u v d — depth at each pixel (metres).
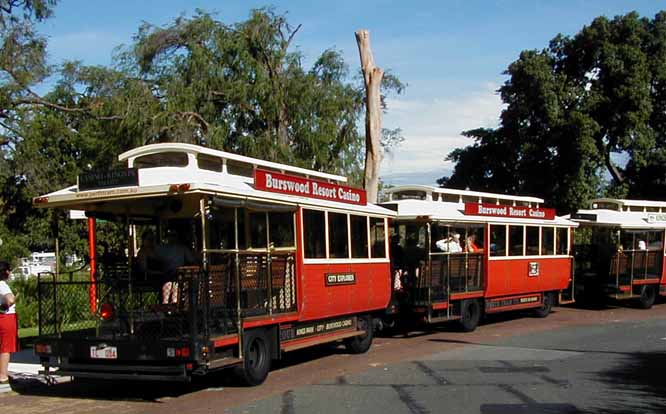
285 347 12.66
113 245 13.59
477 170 43.56
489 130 43.12
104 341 10.74
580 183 39.12
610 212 26.19
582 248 26.95
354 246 15.05
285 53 28.91
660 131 40.94
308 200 13.38
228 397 10.84
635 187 42.19
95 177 10.99
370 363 14.01
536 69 39.41
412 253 18.47
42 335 11.35
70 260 31.58
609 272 25.97
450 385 11.50
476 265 19.92
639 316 23.80
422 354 15.16
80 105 32.34
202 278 10.43
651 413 9.51
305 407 9.96
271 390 11.32
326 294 13.75
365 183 21.52
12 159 30.23
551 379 12.02
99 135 30.19
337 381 12.00
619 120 39.38
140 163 11.99
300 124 28.19
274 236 12.52
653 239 27.20
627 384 11.56
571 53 40.41
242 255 11.46
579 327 20.39
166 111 26.31
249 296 11.59
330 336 14.20
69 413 10.02
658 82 39.88
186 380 10.25
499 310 21.08
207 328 10.45
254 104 28.19
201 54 27.47
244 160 12.63
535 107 39.84
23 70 27.16
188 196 10.91
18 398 11.15
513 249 21.61
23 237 33.38
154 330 10.59
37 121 30.55
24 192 32.97
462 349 15.84
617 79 39.06
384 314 16.89
